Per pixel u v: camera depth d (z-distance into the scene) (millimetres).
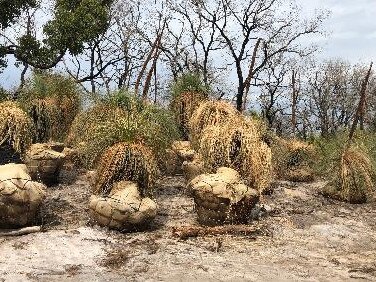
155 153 7398
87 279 4496
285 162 11305
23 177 5922
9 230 5770
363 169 9078
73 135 10289
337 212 8180
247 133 7441
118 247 5461
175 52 22219
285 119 25875
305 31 22484
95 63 21609
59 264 4836
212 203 6395
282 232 6602
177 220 6898
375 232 6973
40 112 9875
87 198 8000
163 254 5285
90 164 7320
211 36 21188
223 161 7387
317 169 10844
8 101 9039
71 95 11000
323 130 28812
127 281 4496
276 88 24469
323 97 30875
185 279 4605
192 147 9133
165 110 9039
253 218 7152
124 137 7117
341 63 31875
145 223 6148
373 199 9484
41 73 11484
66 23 12289
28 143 8648
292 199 9062
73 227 6195
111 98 8836
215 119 8250
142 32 22047
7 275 4477
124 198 6074
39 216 6461
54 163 8734
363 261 5520
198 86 11258
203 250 5516
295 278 4801
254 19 20234
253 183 7285
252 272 4895
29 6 13242
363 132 10719
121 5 22094
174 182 9578
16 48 12648
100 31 13312
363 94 9680
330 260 5480
